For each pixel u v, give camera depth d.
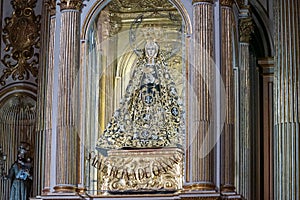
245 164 14.03
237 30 13.62
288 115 14.14
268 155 15.95
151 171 12.57
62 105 12.52
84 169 12.50
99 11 12.94
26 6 16.70
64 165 12.35
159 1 12.84
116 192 12.50
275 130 14.31
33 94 16.41
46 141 12.80
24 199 15.73
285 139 14.10
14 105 16.44
